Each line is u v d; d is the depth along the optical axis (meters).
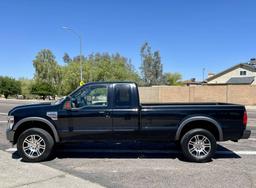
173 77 91.44
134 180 5.91
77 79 57.94
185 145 7.41
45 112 7.40
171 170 6.65
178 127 7.38
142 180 5.91
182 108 7.40
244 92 36.78
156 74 72.88
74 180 5.87
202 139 7.44
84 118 7.41
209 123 7.49
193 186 5.56
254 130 13.19
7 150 8.68
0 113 21.69
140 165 7.10
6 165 7.00
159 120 7.40
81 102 7.54
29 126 7.68
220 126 7.37
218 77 63.78
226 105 7.55
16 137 7.63
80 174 6.30
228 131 7.38
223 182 5.80
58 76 76.31
